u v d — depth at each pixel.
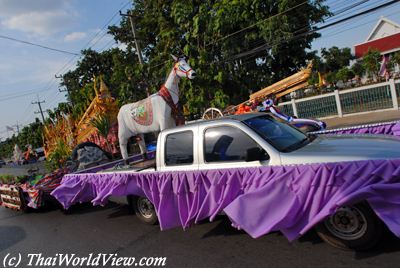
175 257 4.58
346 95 16.44
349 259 3.64
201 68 18.20
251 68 22.41
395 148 3.85
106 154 10.41
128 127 9.68
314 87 22.69
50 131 24.53
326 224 3.87
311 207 3.57
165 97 8.73
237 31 20.88
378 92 15.42
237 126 4.67
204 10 18.39
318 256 3.83
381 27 41.16
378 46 37.91
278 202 3.72
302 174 3.65
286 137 4.70
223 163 4.70
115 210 7.62
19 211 9.59
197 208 4.56
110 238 5.82
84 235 6.25
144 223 6.21
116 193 5.80
